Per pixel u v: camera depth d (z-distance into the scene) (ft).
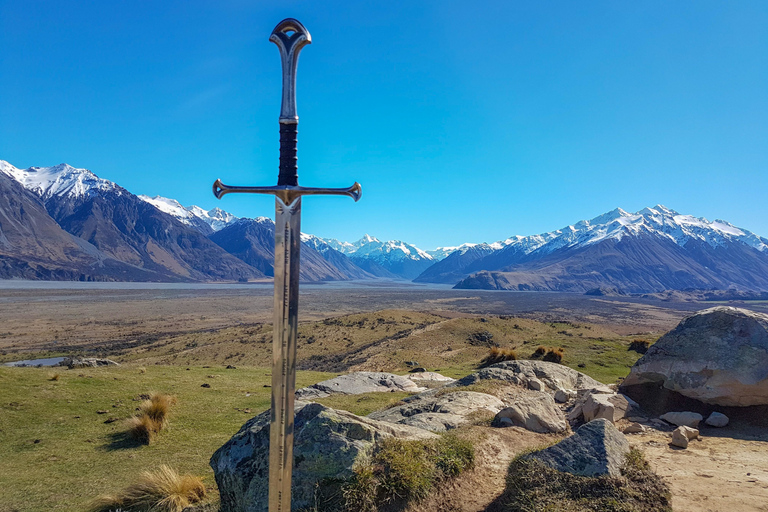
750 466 24.34
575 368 72.79
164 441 38.45
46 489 29.25
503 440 28.45
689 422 32.58
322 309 453.58
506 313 476.13
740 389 33.01
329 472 20.03
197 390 56.08
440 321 170.09
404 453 21.98
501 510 20.29
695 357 35.47
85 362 75.05
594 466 19.99
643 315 528.22
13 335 240.12
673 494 20.29
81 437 38.93
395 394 56.29
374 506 19.43
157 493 26.55
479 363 89.56
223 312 396.16
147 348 181.57
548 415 32.19
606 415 32.71
